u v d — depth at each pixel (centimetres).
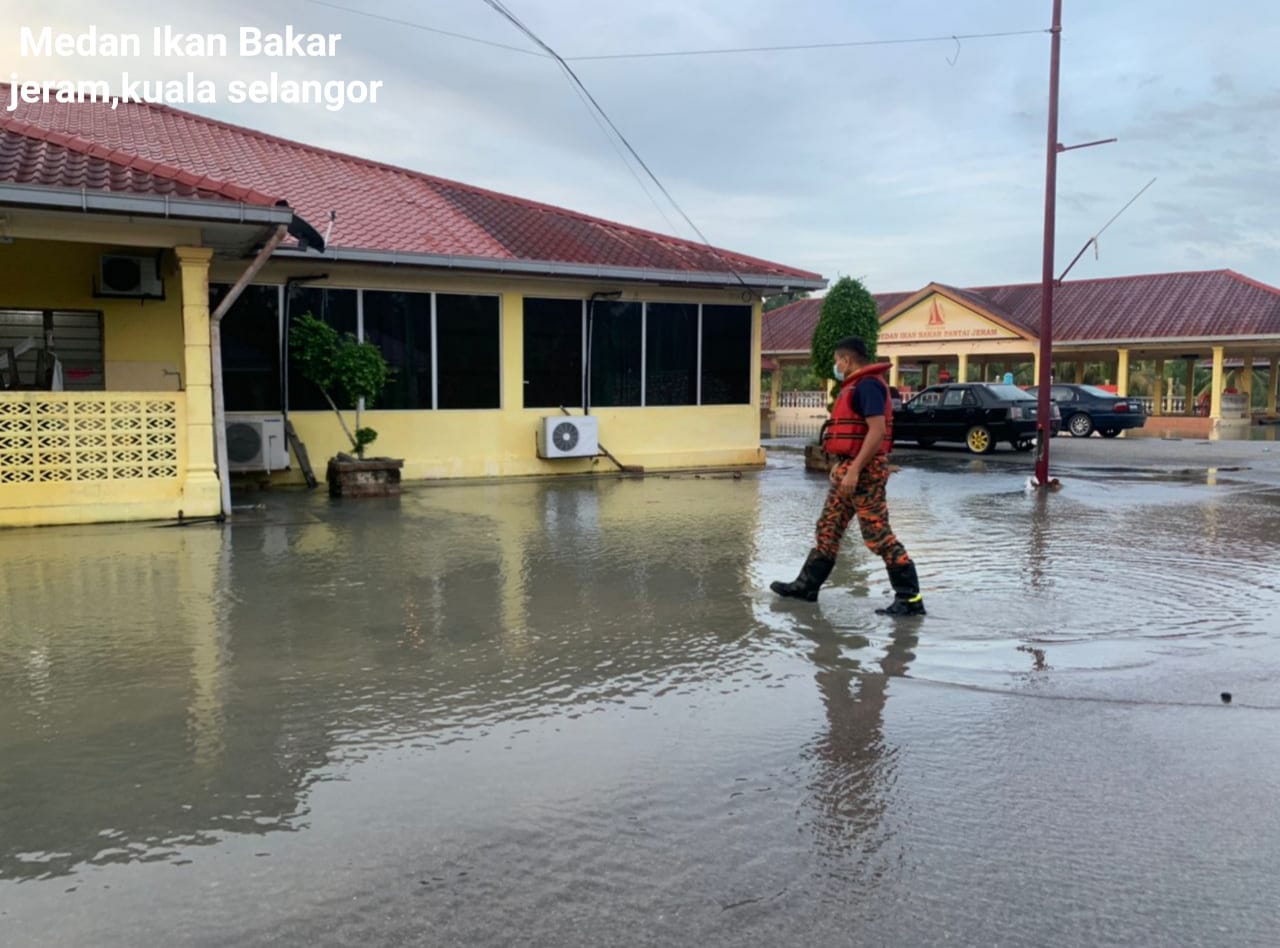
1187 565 725
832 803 324
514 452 1364
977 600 609
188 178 841
